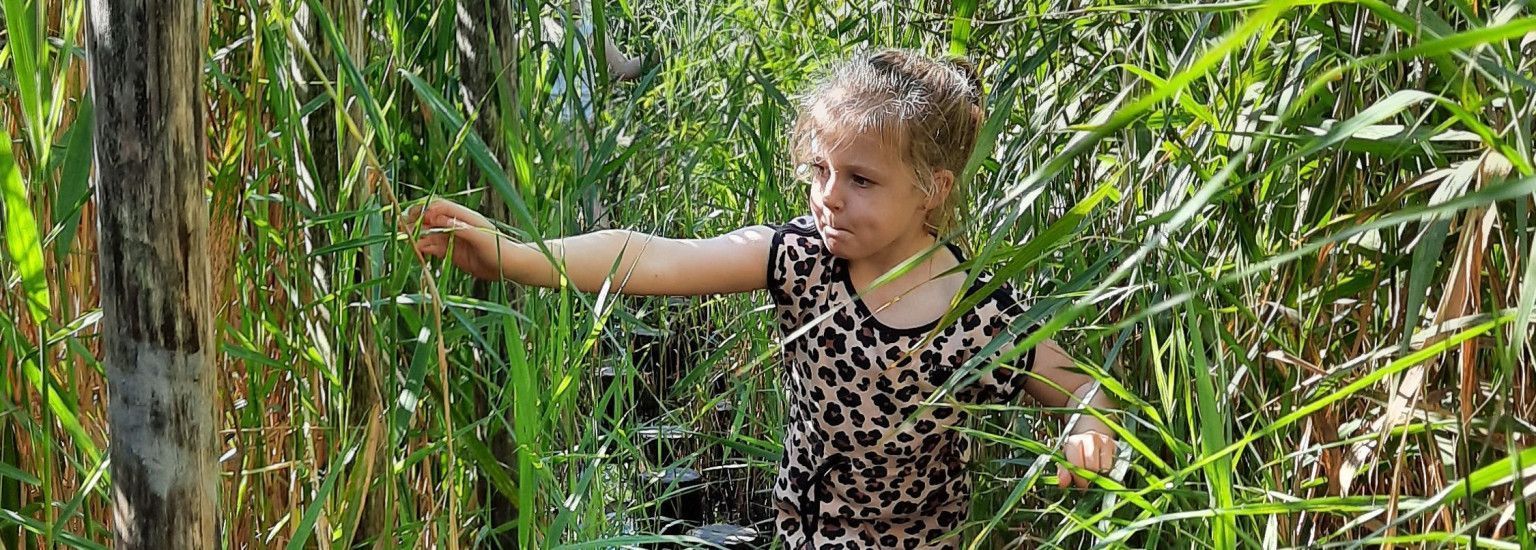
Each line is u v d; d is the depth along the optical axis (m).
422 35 1.11
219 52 0.86
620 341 2.01
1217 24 1.09
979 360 0.95
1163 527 1.22
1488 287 0.88
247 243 0.96
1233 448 0.79
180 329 0.62
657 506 1.76
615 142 1.57
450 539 0.90
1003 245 1.28
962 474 1.41
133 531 0.64
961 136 1.23
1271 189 1.01
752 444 1.83
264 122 1.00
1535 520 0.83
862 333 1.30
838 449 1.36
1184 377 0.96
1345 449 0.99
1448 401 0.89
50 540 0.72
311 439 0.93
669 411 2.09
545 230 1.25
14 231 0.64
